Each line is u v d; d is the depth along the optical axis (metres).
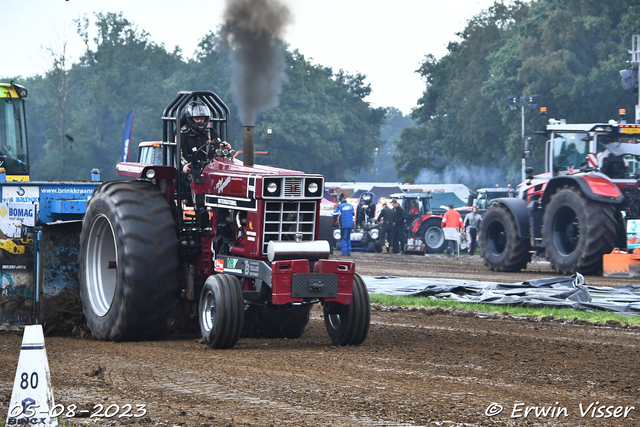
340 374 19.78
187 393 17.48
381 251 93.00
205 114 26.83
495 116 192.88
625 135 58.38
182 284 26.78
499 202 61.12
